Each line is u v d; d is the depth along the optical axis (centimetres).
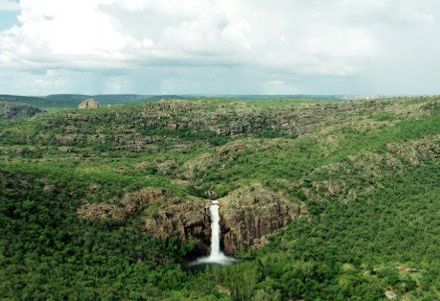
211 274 16962
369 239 18300
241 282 16025
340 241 18462
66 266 15425
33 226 16288
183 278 16788
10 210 16588
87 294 14250
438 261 16162
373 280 15538
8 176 18162
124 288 15400
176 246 18650
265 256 18000
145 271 16700
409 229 18425
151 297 15075
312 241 18712
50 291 13850
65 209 17812
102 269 15975
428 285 15050
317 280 16025
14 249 15088
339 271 16425
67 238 16725
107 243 17225
